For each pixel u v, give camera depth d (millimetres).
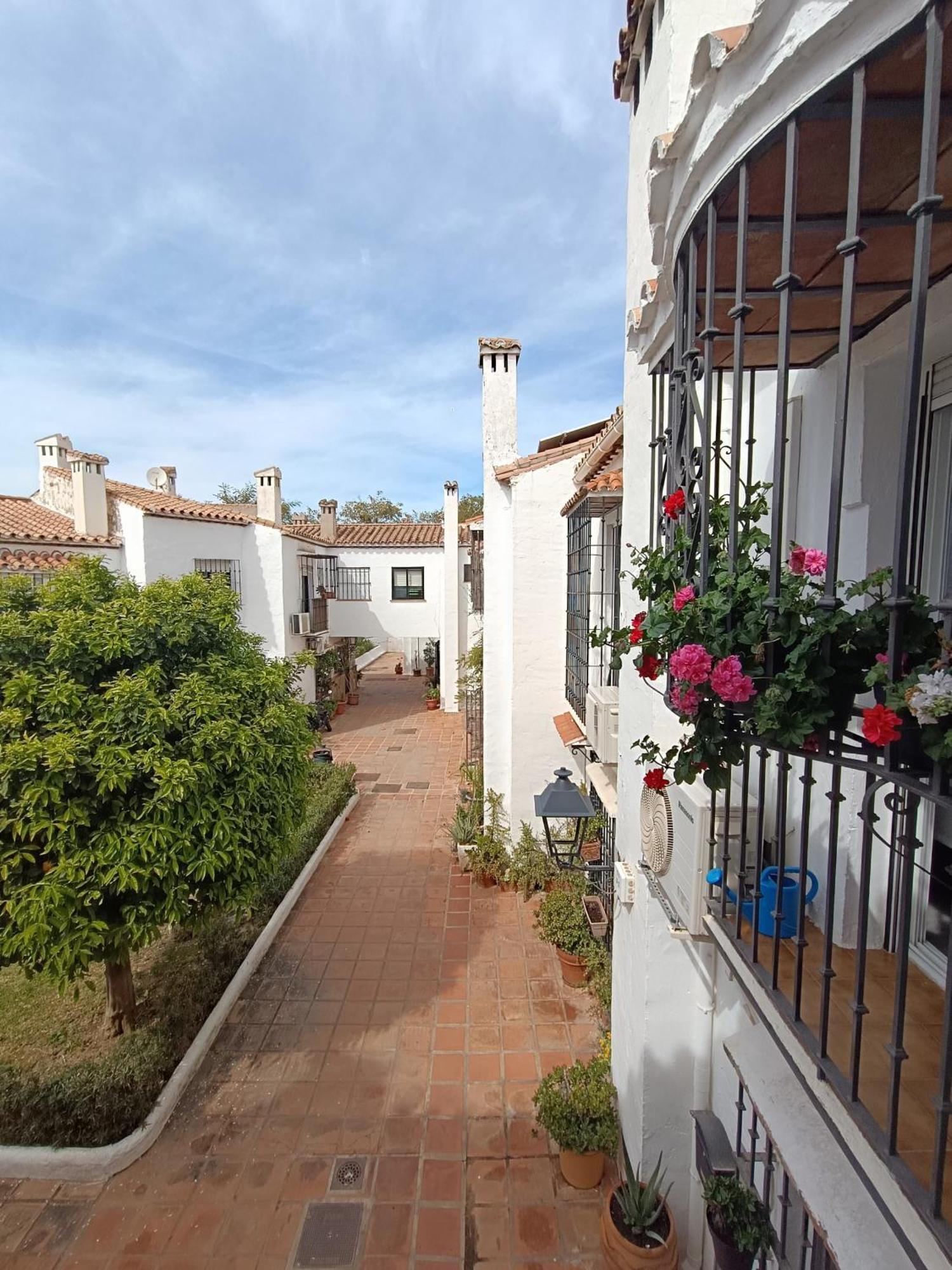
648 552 2920
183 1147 5336
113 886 4902
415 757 17375
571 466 9664
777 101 1819
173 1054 6059
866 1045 2326
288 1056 6355
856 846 2980
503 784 10711
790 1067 2629
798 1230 3182
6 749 4668
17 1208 4832
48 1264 4438
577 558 8742
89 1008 6742
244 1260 4465
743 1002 3594
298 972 7707
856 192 1637
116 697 5102
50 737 4828
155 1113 5488
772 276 2555
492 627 10578
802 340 2938
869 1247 2100
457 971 7707
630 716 4742
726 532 2580
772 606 1968
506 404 10531
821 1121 2600
